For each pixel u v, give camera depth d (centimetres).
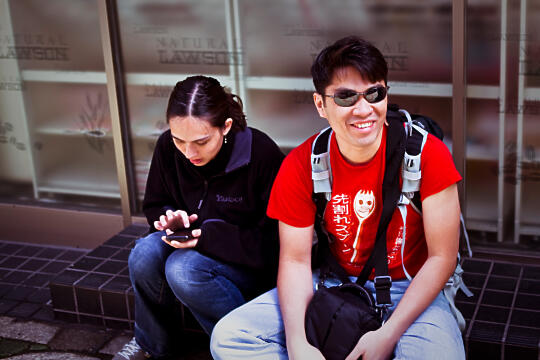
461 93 318
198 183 277
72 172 419
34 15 396
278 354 237
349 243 246
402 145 230
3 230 430
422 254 246
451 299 242
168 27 373
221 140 261
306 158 243
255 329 239
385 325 222
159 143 282
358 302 228
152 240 277
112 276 339
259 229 276
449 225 229
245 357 238
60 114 409
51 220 417
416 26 331
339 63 218
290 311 235
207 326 278
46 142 418
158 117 388
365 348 219
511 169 335
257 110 373
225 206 276
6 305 357
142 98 387
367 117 220
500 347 269
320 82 224
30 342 327
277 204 247
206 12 365
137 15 375
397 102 344
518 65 320
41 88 408
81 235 414
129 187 397
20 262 399
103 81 395
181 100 249
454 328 228
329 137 239
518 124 327
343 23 344
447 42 328
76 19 388
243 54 366
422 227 242
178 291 266
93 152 410
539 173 331
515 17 314
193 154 255
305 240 246
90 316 335
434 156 229
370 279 250
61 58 398
